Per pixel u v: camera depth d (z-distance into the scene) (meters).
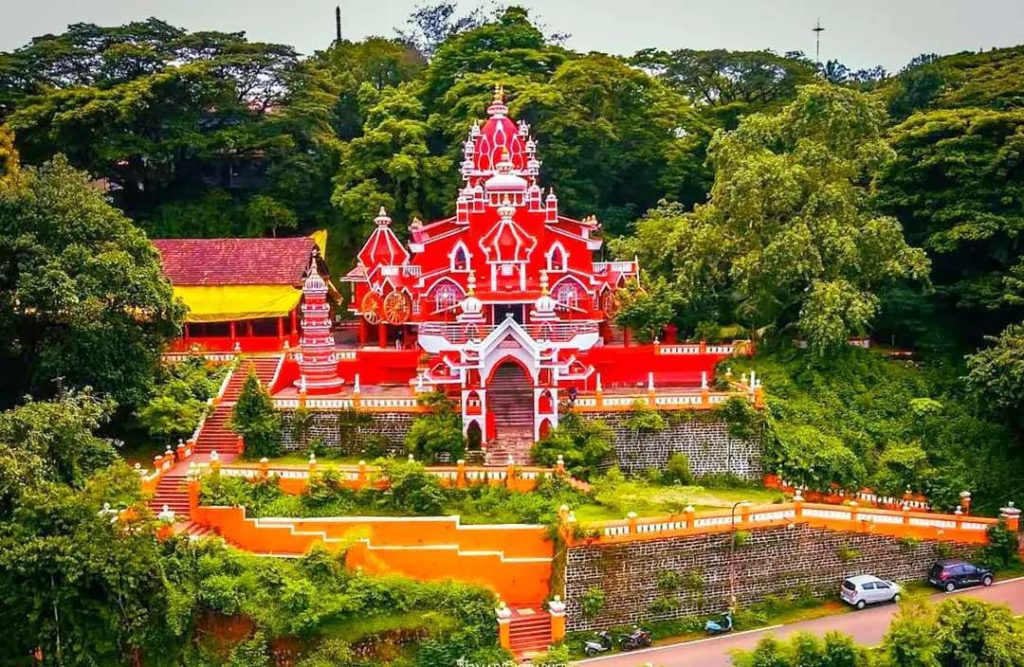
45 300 51.03
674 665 42.31
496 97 65.06
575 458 51.44
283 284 66.75
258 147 79.88
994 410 56.19
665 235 69.69
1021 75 74.69
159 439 55.06
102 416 47.69
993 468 56.12
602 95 83.12
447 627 42.56
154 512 46.81
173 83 78.12
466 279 61.19
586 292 61.84
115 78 81.50
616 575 45.00
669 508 48.41
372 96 89.81
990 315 64.25
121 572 40.00
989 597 47.72
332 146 82.25
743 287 60.19
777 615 46.75
